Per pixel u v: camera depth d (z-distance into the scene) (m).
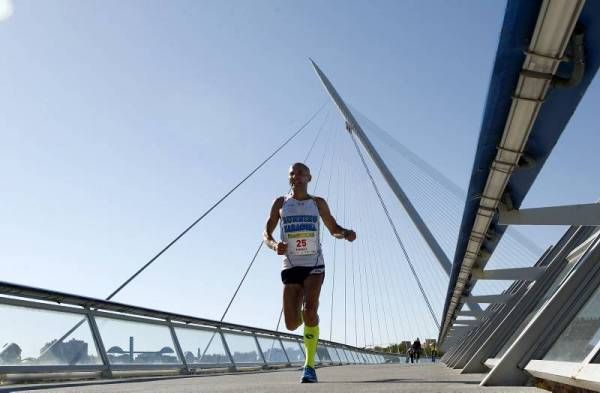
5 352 7.30
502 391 3.46
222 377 8.15
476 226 5.92
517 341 4.10
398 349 46.97
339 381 5.88
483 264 7.61
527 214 4.58
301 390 4.08
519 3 2.51
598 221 4.13
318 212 5.62
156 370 10.31
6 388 5.27
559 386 3.55
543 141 3.72
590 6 2.50
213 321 13.41
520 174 4.16
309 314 5.52
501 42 2.78
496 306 11.54
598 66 2.92
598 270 3.88
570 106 3.29
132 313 10.21
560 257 7.12
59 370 7.98
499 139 3.76
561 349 3.64
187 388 4.86
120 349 9.53
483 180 4.44
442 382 5.23
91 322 9.04
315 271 5.55
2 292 7.51
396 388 4.05
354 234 5.66
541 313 4.07
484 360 8.02
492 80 3.08
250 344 16.08
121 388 5.13
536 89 3.05
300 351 21.53
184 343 11.81
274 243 5.58
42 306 8.17
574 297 3.95
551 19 2.54
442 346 34.44
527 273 7.55
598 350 2.84
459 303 12.02
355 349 34.06
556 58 2.79
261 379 6.98
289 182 5.66
